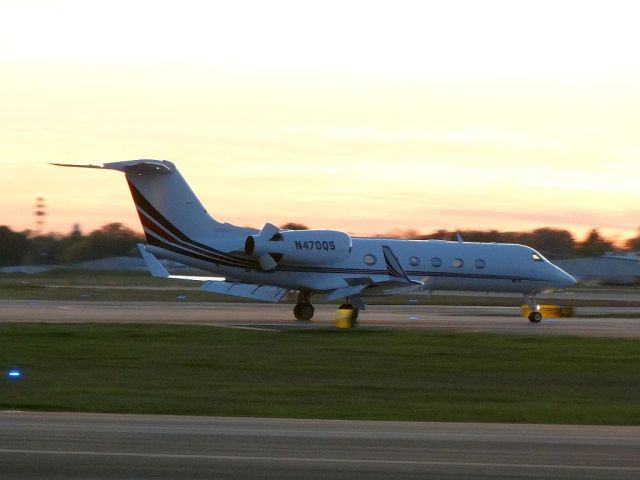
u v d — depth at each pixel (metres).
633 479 37.12
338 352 94.12
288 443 43.72
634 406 64.75
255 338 105.25
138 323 122.94
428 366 85.62
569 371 84.12
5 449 40.97
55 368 81.00
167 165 133.38
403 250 145.38
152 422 50.44
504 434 48.16
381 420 55.28
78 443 42.75
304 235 136.75
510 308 187.50
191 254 134.50
